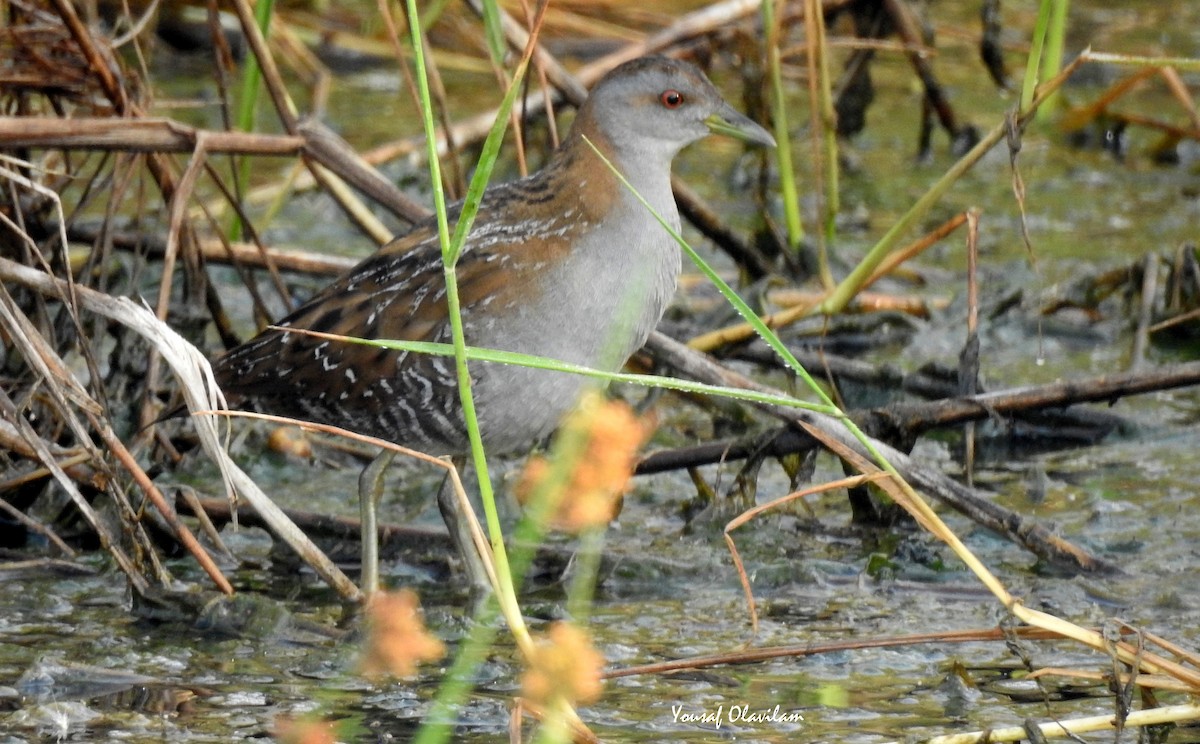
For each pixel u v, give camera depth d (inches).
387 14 418.0
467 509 249.3
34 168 340.5
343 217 561.0
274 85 400.5
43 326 374.0
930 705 276.2
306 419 345.4
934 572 340.8
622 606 327.0
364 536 332.5
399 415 333.4
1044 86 353.4
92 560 341.1
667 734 264.1
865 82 621.9
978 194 600.4
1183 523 364.8
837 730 265.9
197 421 299.1
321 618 315.9
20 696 274.5
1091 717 255.4
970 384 379.2
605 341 332.8
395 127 620.1
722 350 439.5
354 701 276.4
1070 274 517.3
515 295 325.1
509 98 227.1
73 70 381.7
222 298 492.7
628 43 669.9
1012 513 343.0
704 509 367.9
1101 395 355.6
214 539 337.7
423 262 332.8
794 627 313.6
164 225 478.6
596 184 332.2
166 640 301.9
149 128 363.9
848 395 431.8
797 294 477.4
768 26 476.7
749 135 357.7
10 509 335.0
